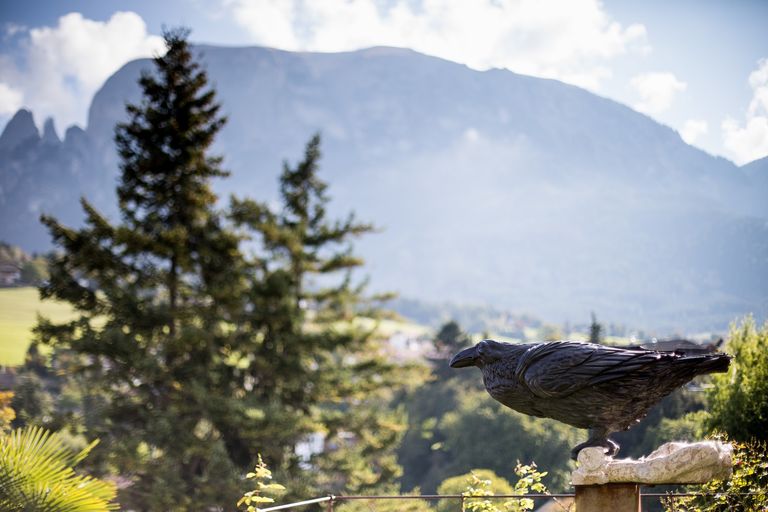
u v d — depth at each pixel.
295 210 34.41
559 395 5.45
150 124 30.69
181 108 30.55
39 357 54.88
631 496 5.38
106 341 27.91
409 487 50.47
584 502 5.47
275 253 33.31
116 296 29.12
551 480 37.91
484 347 5.96
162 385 29.09
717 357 5.27
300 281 33.53
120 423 28.78
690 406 21.52
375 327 32.34
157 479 25.08
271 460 28.20
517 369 5.63
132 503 25.81
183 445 26.64
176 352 28.61
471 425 43.34
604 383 5.31
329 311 33.44
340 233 34.47
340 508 27.08
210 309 29.55
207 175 31.38
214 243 30.59
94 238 29.42
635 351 5.33
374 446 30.72
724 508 8.16
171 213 30.92
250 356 30.34
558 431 39.75
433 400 56.53
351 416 30.50
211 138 31.44
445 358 64.38
